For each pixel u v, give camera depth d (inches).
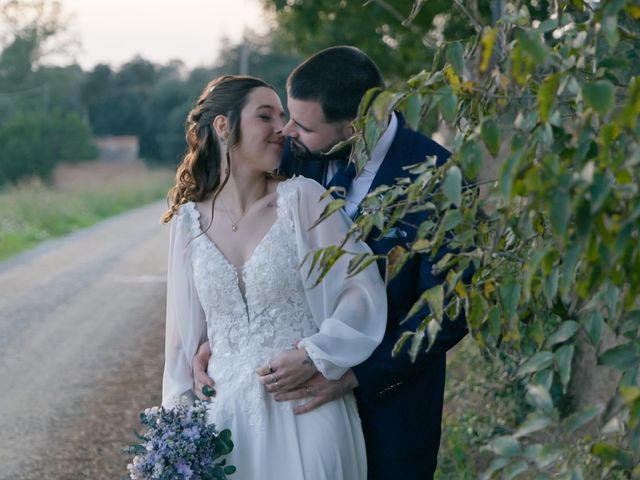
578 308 76.3
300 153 113.7
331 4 493.4
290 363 105.8
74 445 239.5
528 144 68.5
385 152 113.3
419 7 86.0
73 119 1989.4
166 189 1656.0
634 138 63.1
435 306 78.5
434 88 78.2
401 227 108.7
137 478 107.9
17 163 1748.3
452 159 74.3
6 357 346.9
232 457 107.7
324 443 107.3
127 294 503.2
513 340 81.3
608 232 60.3
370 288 107.7
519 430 72.8
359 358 106.3
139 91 2753.4
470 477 170.1
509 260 78.8
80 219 983.6
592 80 66.7
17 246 735.1
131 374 317.1
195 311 115.2
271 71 1888.5
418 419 114.2
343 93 109.4
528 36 66.0
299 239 108.2
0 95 2345.0
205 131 112.3
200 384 113.0
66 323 416.8
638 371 68.7
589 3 83.4
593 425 173.8
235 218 111.5
